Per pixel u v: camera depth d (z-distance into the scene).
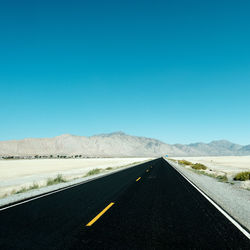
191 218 7.41
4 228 6.30
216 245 5.20
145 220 7.14
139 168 36.34
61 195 11.69
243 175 19.97
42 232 5.97
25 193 12.73
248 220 7.27
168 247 5.05
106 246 5.07
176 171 29.69
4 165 48.41
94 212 8.11
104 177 21.95
